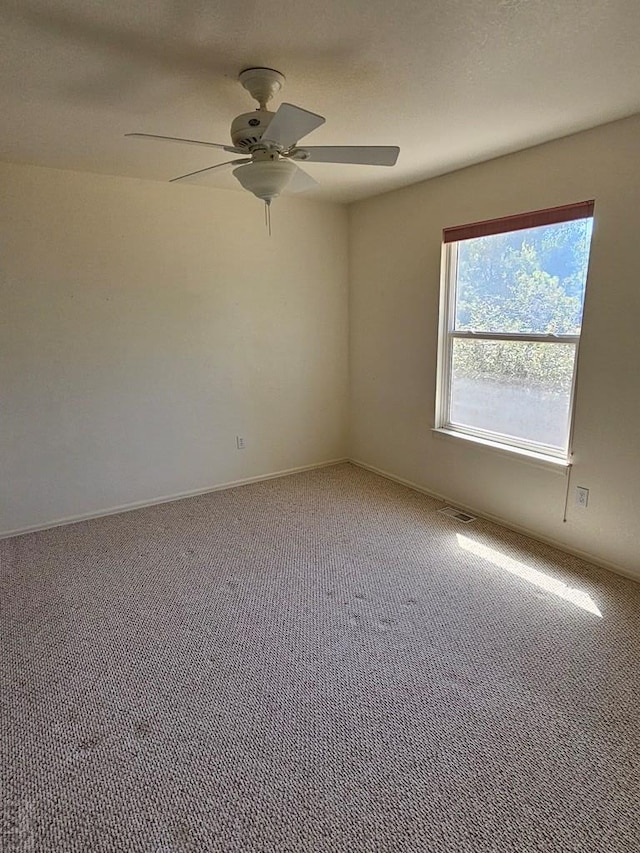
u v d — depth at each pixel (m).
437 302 3.50
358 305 4.27
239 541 3.13
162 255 3.46
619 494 2.60
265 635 2.23
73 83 1.85
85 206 3.14
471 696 1.87
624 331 2.46
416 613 2.37
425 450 3.82
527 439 3.11
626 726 1.71
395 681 1.95
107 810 1.46
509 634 2.21
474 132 2.46
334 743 1.67
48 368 3.20
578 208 2.56
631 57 1.72
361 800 1.48
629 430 2.52
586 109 2.19
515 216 2.88
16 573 2.77
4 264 2.96
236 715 1.80
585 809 1.43
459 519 3.40
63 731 1.73
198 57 1.68
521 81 1.90
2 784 1.54
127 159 2.83
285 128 1.62
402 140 2.57
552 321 2.85
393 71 1.80
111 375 3.43
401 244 3.72
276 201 3.85
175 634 2.25
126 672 2.01
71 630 2.28
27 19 1.43
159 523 3.41
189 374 3.73
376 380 4.21
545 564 2.78
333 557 2.92
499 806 1.45
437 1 1.38
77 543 3.13
